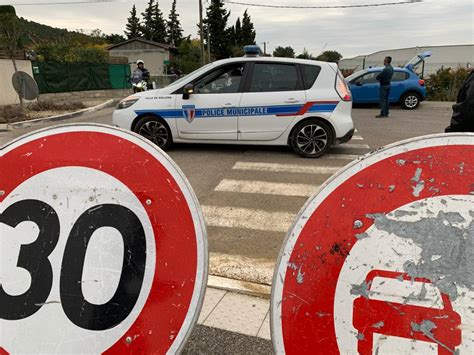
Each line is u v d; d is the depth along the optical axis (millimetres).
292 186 5430
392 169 1436
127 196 1673
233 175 5949
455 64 23406
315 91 6832
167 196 1650
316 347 1445
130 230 1651
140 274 1620
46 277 1643
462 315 1310
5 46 14828
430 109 15375
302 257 1481
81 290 1621
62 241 1666
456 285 1324
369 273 1410
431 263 1355
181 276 1607
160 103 7234
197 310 1581
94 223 1671
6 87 16078
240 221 4266
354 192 1458
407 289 1367
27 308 1632
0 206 1729
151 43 54688
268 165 6492
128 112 7375
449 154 1391
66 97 20422
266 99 6898
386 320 1377
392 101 15367
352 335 1410
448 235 1353
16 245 1684
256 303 2732
